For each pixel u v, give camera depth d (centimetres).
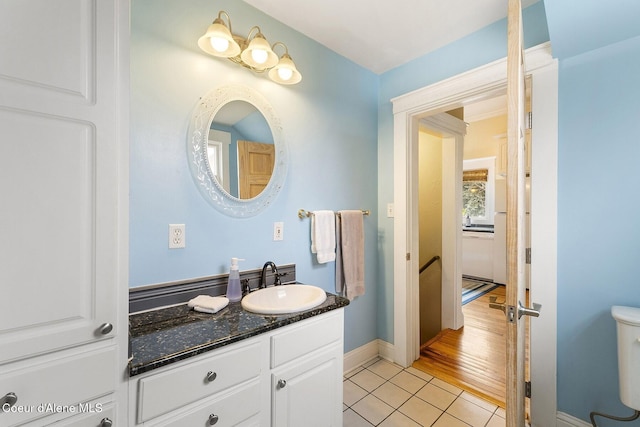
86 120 76
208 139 146
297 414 123
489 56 180
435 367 223
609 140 137
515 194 91
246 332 105
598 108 139
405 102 220
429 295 301
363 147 232
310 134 194
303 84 190
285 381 118
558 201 150
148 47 129
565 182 148
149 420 85
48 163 71
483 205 509
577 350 146
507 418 91
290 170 183
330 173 207
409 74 222
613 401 136
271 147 172
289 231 183
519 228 96
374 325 241
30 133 69
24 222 68
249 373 107
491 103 404
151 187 129
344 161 217
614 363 136
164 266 133
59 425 72
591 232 142
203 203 145
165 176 133
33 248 69
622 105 133
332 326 137
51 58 71
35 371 69
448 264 294
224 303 131
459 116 297
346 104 219
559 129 150
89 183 77
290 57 171
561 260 150
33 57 69
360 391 192
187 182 140
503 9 164
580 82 143
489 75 176
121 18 81
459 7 163
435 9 165
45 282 71
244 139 160
